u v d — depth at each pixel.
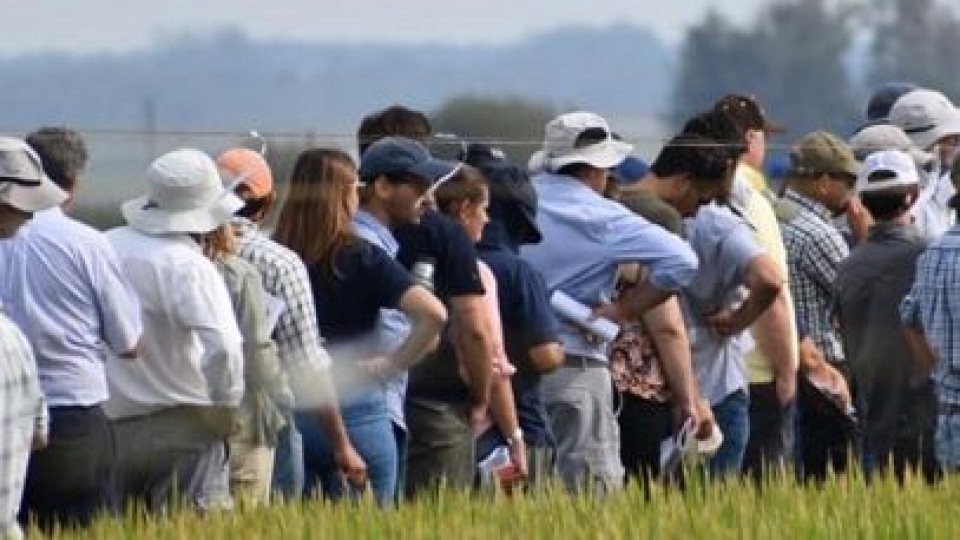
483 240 38.97
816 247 43.94
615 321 39.91
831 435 43.75
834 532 31.77
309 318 36.28
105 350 35.19
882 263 41.78
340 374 36.75
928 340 39.66
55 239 34.44
